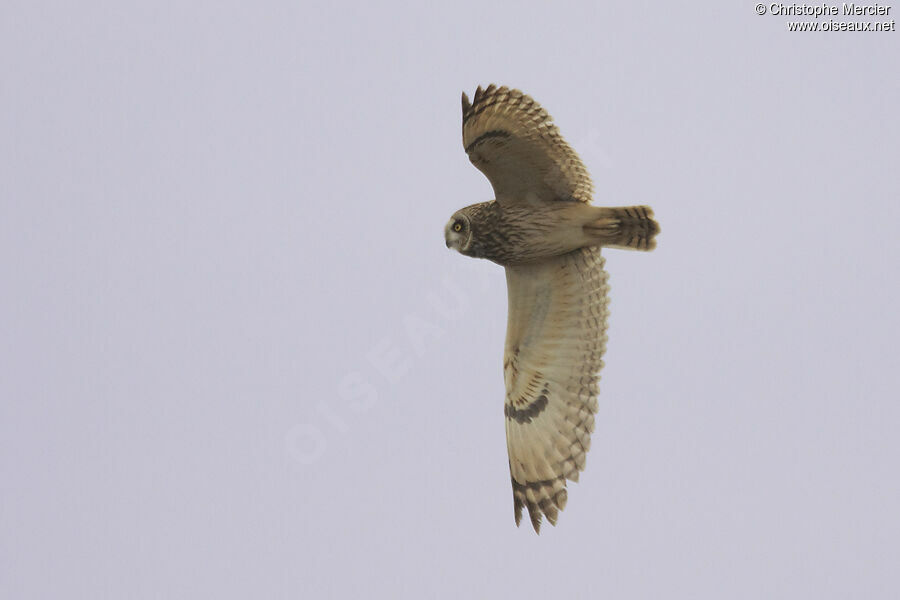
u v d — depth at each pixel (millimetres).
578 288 14055
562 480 14289
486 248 13805
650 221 13281
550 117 12969
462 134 12992
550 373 14398
